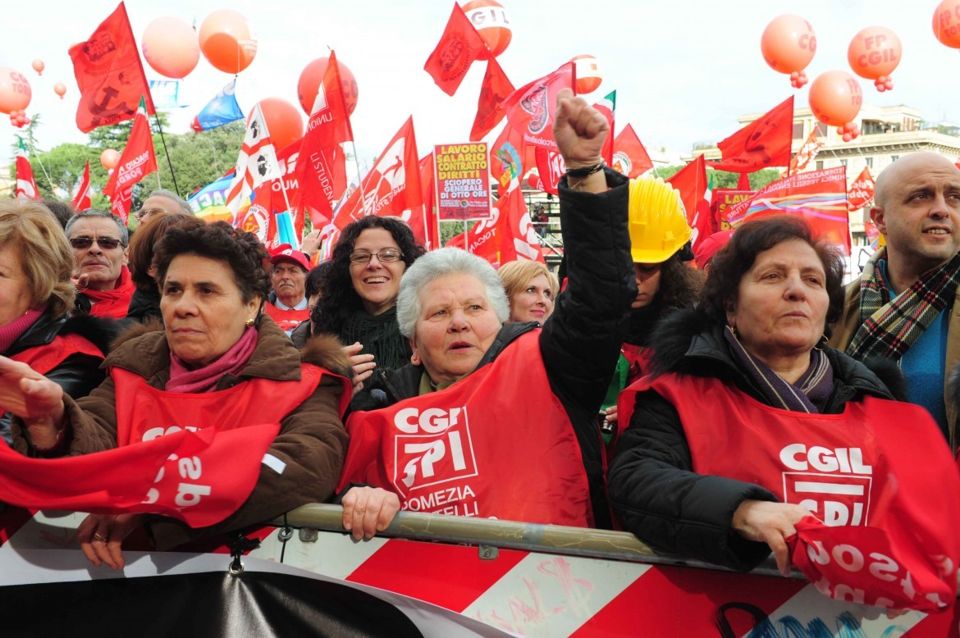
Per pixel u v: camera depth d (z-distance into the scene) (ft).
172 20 37.88
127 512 6.39
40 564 6.94
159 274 7.57
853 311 10.05
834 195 30.58
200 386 7.24
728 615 5.97
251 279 7.56
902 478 6.07
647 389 6.75
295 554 6.79
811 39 39.65
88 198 35.32
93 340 8.35
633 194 9.33
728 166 36.76
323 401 7.43
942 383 9.17
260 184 26.25
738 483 5.78
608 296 6.87
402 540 6.59
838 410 6.48
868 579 5.30
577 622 6.25
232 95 37.76
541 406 7.24
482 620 6.41
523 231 25.05
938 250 9.34
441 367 7.86
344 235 12.42
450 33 28.78
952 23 33.30
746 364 6.57
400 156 22.81
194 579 6.84
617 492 6.39
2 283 7.69
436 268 8.09
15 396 6.39
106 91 27.73
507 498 7.11
